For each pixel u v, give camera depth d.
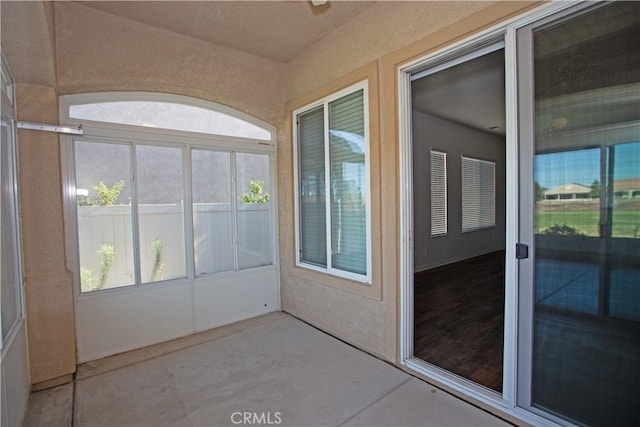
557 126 1.68
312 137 3.46
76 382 2.41
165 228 3.18
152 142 3.08
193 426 1.92
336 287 3.09
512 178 1.83
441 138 6.03
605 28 1.53
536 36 1.73
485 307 3.79
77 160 2.72
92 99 2.74
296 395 2.19
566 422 1.70
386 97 2.53
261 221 3.85
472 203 6.85
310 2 2.58
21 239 2.30
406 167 2.48
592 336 1.62
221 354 2.81
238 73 3.50
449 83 4.16
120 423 1.96
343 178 3.04
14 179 2.23
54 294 2.42
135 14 2.76
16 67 2.23
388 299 2.60
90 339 2.76
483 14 1.92
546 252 1.75
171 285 3.18
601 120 1.55
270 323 3.54
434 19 2.20
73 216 2.69
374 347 2.74
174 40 3.09
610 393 1.58
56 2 2.53
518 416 1.86
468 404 2.06
